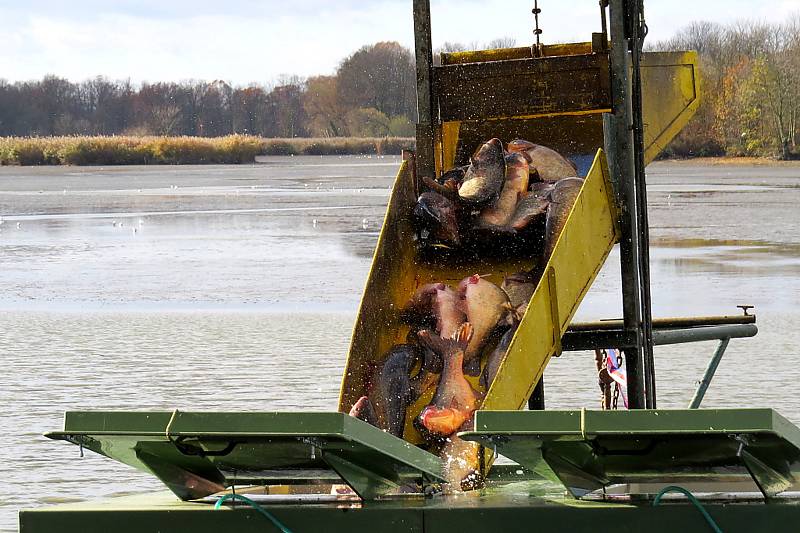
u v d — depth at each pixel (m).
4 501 10.14
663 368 16.33
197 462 5.96
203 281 27.86
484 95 9.01
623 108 8.52
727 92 129.00
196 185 76.75
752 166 112.56
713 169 103.31
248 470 6.11
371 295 8.02
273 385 15.20
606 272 27.88
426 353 8.07
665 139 9.71
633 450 5.61
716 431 5.10
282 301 24.41
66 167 129.88
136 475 11.08
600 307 22.22
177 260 32.34
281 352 18.02
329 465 5.73
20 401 14.46
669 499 5.75
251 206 53.78
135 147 139.25
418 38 9.09
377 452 5.51
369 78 189.38
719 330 9.57
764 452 5.38
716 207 49.16
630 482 6.29
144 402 14.22
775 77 126.12
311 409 13.54
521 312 8.20
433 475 5.84
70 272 30.17
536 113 8.89
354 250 33.81
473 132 9.52
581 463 5.85
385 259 8.30
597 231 8.04
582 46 9.62
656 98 9.69
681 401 13.91
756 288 24.62
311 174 95.75
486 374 7.91
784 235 36.72
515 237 8.61
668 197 56.56
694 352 17.62
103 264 31.77
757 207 49.03
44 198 62.53
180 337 19.89
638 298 8.41
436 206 8.68
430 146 9.07
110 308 23.91
